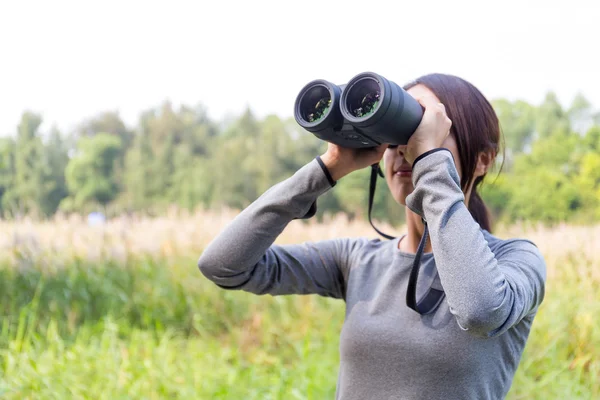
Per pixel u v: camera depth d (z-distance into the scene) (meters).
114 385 3.39
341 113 1.21
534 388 3.27
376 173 1.47
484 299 1.03
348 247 1.46
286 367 4.00
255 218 1.35
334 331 4.32
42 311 4.64
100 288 4.93
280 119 31.73
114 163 32.47
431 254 1.28
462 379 1.15
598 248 4.45
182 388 3.41
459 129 1.30
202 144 32.81
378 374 1.22
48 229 6.07
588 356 3.55
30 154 29.64
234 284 1.42
